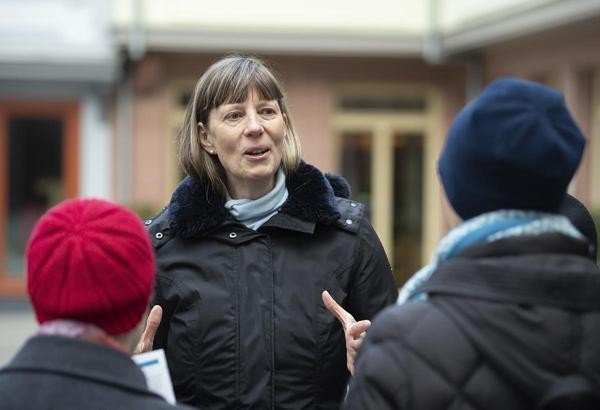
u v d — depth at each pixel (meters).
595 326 1.60
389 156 12.31
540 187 1.66
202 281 2.60
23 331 9.62
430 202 12.34
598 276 1.62
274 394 2.51
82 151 11.49
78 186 11.51
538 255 1.63
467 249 1.66
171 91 11.80
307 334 2.54
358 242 2.67
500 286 1.59
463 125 1.69
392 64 12.20
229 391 2.51
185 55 11.73
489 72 11.75
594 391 1.56
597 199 9.75
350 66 12.12
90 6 11.19
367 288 2.67
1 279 11.48
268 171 2.61
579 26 9.38
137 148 11.62
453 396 1.56
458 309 1.60
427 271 1.78
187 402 2.56
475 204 1.70
